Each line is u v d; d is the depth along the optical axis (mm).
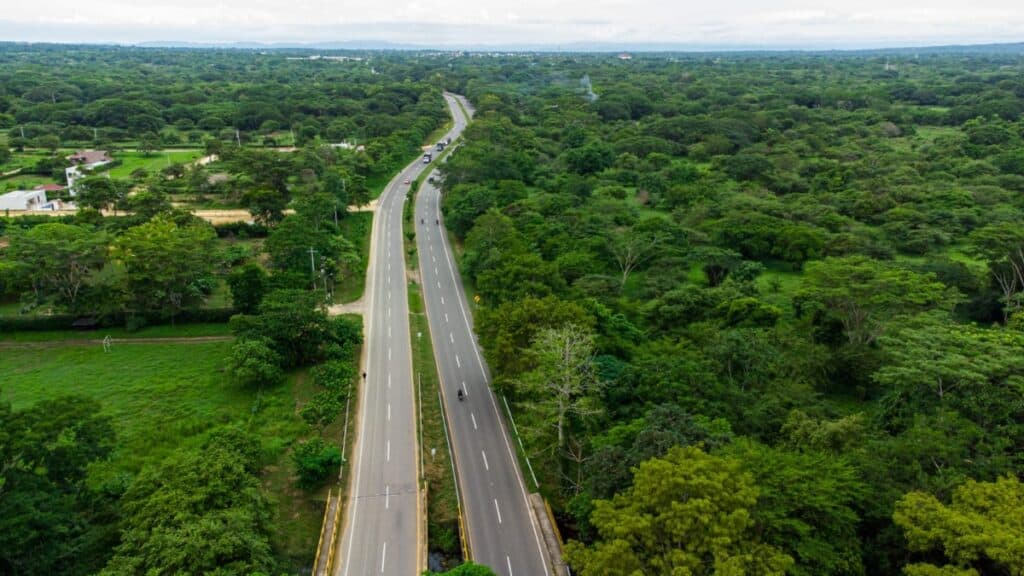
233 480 44438
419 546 48000
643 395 55688
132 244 81000
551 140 185625
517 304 68250
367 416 64250
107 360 74562
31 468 44156
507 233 99688
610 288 86188
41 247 78875
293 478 55156
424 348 78938
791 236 99188
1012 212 109562
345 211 123688
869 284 69562
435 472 56594
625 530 35438
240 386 69250
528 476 56250
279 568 44844
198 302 88500
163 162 169000
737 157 150375
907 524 36656
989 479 42656
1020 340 58719
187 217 106688
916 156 151750
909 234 104500
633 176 149500
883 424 55938
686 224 112188
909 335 60156
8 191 136625
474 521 50938
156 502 41625
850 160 156625
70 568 40969
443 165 149250
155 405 65312
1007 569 34062
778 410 55156
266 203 115438
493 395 68812
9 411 43406
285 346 72688
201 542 37844
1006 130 168125
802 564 37125
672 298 79375
